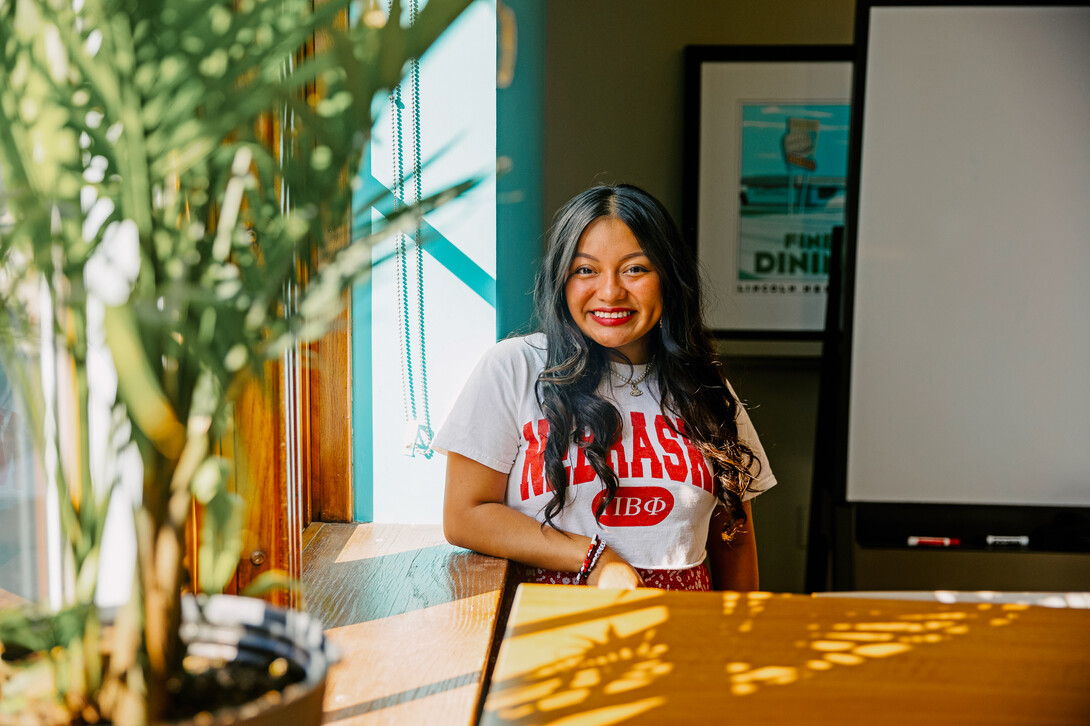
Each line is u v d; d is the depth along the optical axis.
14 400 0.86
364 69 0.44
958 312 2.26
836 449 2.30
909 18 2.20
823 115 2.44
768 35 2.44
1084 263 2.23
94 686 0.50
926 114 2.22
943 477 2.29
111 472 0.67
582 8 2.44
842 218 2.47
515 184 1.89
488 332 1.71
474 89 1.67
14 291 0.52
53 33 0.61
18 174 0.48
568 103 2.47
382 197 0.49
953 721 0.77
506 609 1.53
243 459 0.53
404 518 1.73
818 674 0.85
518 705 0.78
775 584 2.62
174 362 0.48
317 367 1.67
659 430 1.47
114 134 0.52
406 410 1.72
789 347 2.52
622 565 1.35
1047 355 2.26
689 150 2.45
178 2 0.44
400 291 1.70
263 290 0.49
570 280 1.46
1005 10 2.19
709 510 1.48
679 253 1.47
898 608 1.03
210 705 0.49
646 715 0.76
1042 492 2.28
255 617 0.55
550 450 1.43
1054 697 0.82
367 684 1.00
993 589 2.64
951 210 2.24
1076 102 2.20
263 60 0.47
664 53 2.45
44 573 0.90
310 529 1.67
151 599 0.48
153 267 0.47
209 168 0.51
